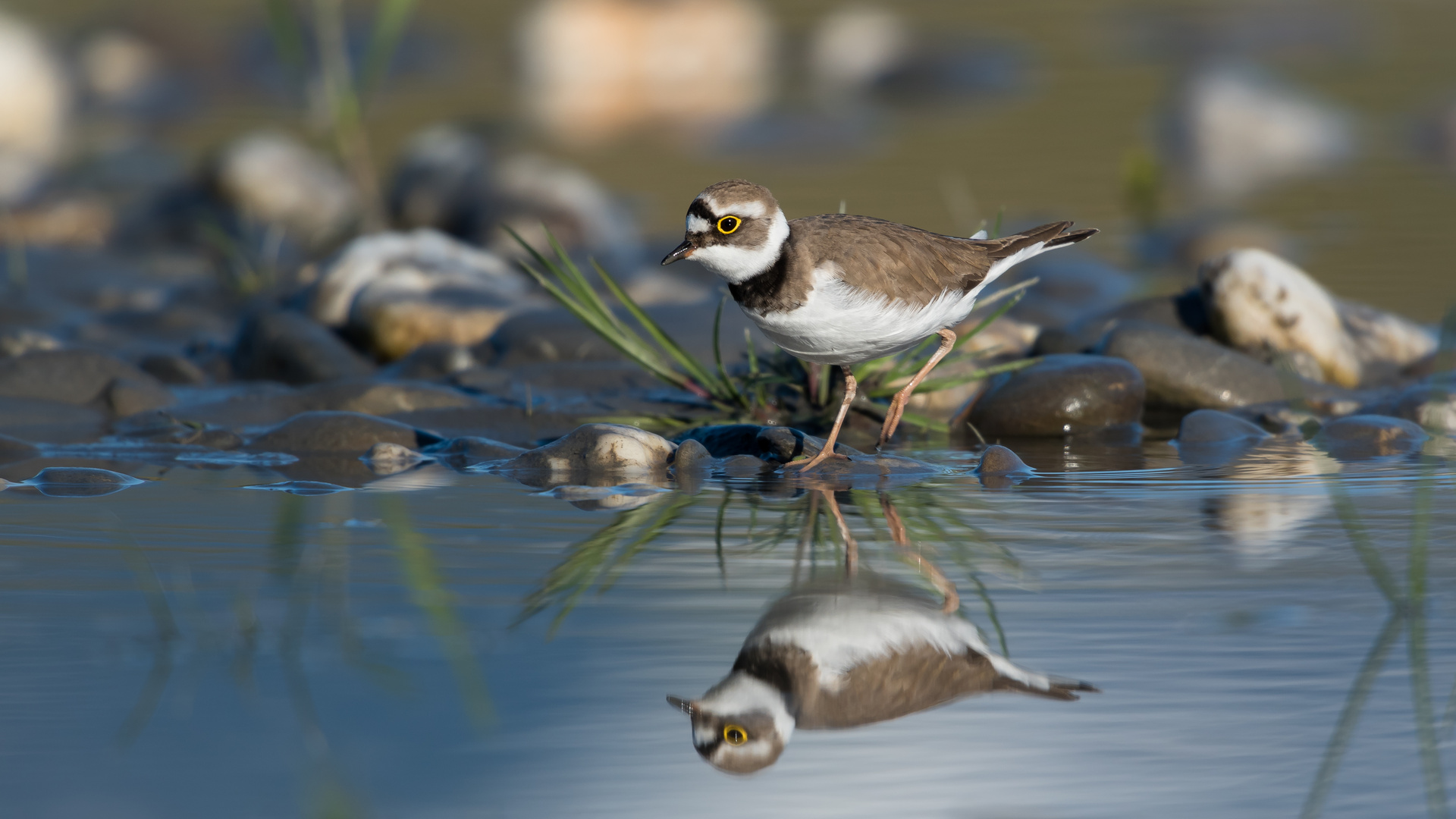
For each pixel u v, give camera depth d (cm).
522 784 538
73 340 1568
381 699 614
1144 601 730
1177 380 1248
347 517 905
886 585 761
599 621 705
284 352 1404
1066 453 1100
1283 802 525
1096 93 3067
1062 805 524
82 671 645
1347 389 1297
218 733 582
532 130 2889
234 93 3531
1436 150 2483
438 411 1237
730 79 3578
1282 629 689
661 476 1031
